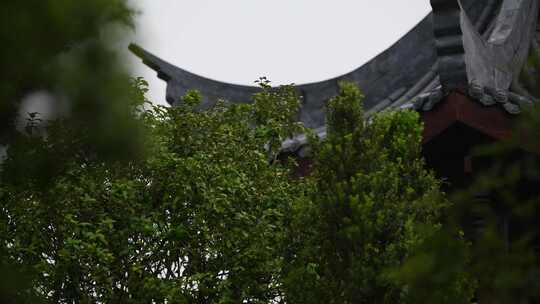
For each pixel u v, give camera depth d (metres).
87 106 10.49
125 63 10.67
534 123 8.98
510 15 33.88
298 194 27.78
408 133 23.53
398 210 21.78
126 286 25.91
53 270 24.77
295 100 30.25
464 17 28.25
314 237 22.31
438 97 28.05
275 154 29.52
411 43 35.62
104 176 25.70
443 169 29.92
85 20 10.33
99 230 24.80
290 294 22.34
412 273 9.19
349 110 23.22
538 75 9.62
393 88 35.66
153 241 26.41
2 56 9.89
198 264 26.56
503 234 27.77
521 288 9.03
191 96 28.55
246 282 26.12
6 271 11.27
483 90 27.77
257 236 26.14
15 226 25.59
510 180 9.27
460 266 9.15
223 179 26.31
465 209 9.59
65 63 10.34
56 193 24.39
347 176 22.59
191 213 26.56
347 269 21.53
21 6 9.80
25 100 10.46
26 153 11.91
